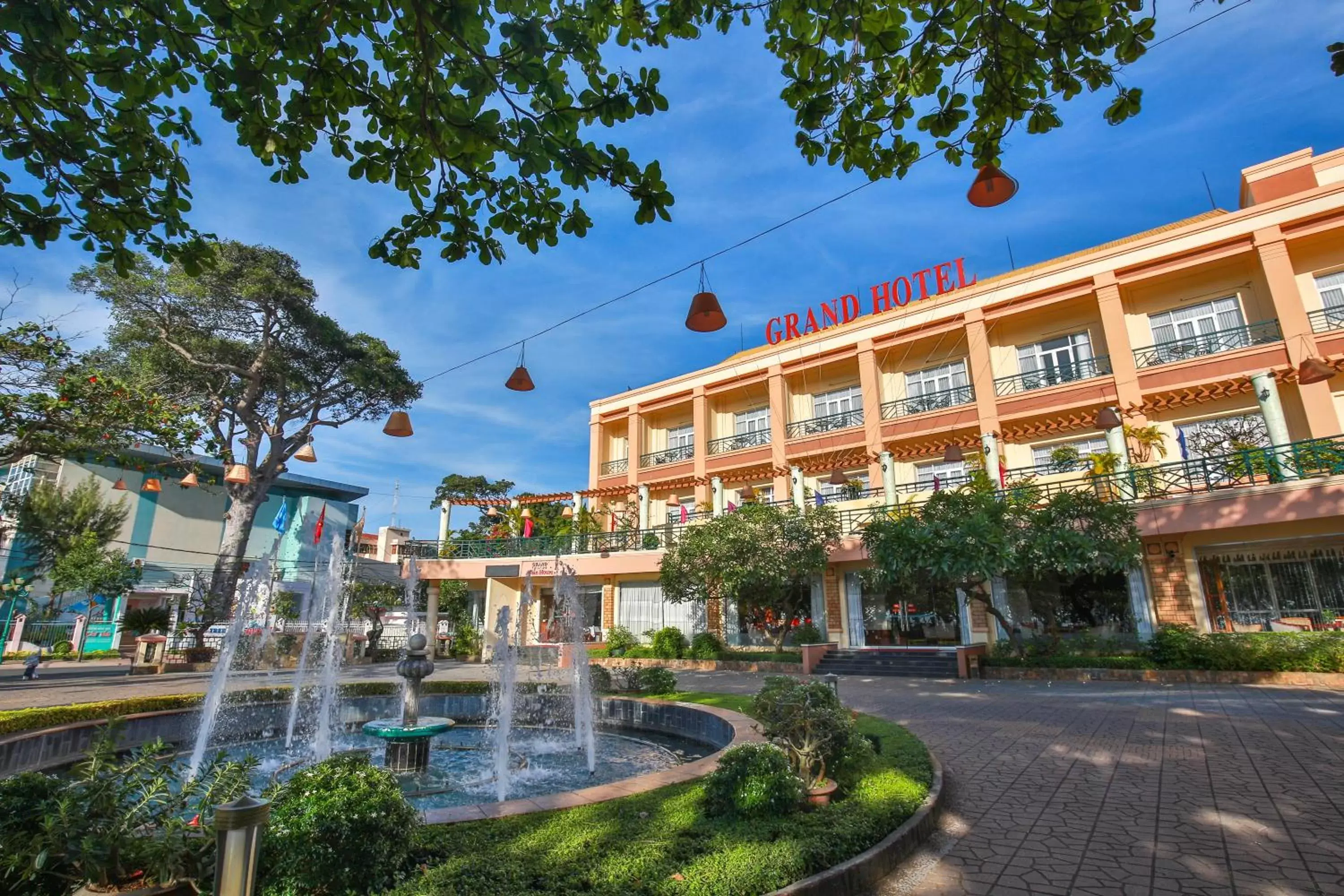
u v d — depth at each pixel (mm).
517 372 9219
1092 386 18047
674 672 17750
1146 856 4215
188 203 4266
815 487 22734
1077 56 3998
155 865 3215
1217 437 16203
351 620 23703
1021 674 13781
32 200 4020
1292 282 15914
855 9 3879
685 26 3971
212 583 22578
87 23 3557
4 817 3357
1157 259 17750
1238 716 8469
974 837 4641
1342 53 3338
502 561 24219
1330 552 13266
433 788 6945
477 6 3254
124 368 21500
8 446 14859
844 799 4934
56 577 25141
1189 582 14086
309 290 22547
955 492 14859
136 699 9195
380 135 4082
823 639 18781
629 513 26219
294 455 15359
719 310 5844
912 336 21281
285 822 3359
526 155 3814
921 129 4320
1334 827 4539
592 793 4953
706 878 3322
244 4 3527
